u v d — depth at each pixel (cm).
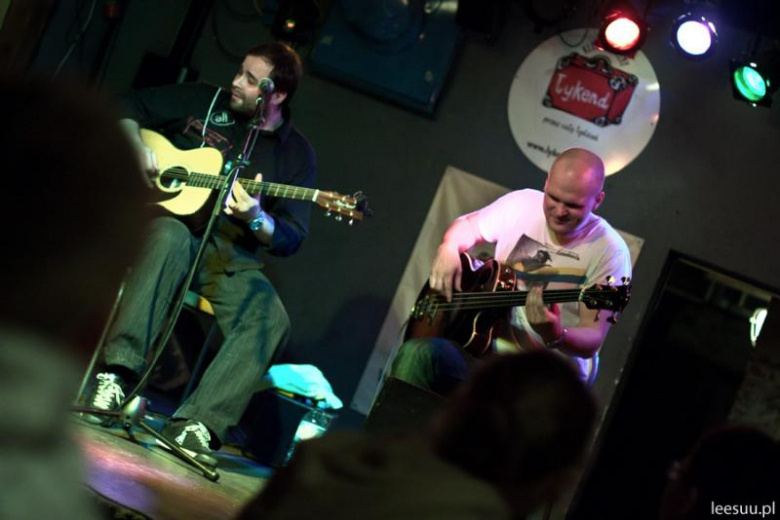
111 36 592
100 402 389
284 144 457
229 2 594
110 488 282
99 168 85
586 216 466
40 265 83
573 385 156
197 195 430
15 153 83
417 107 571
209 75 592
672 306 779
